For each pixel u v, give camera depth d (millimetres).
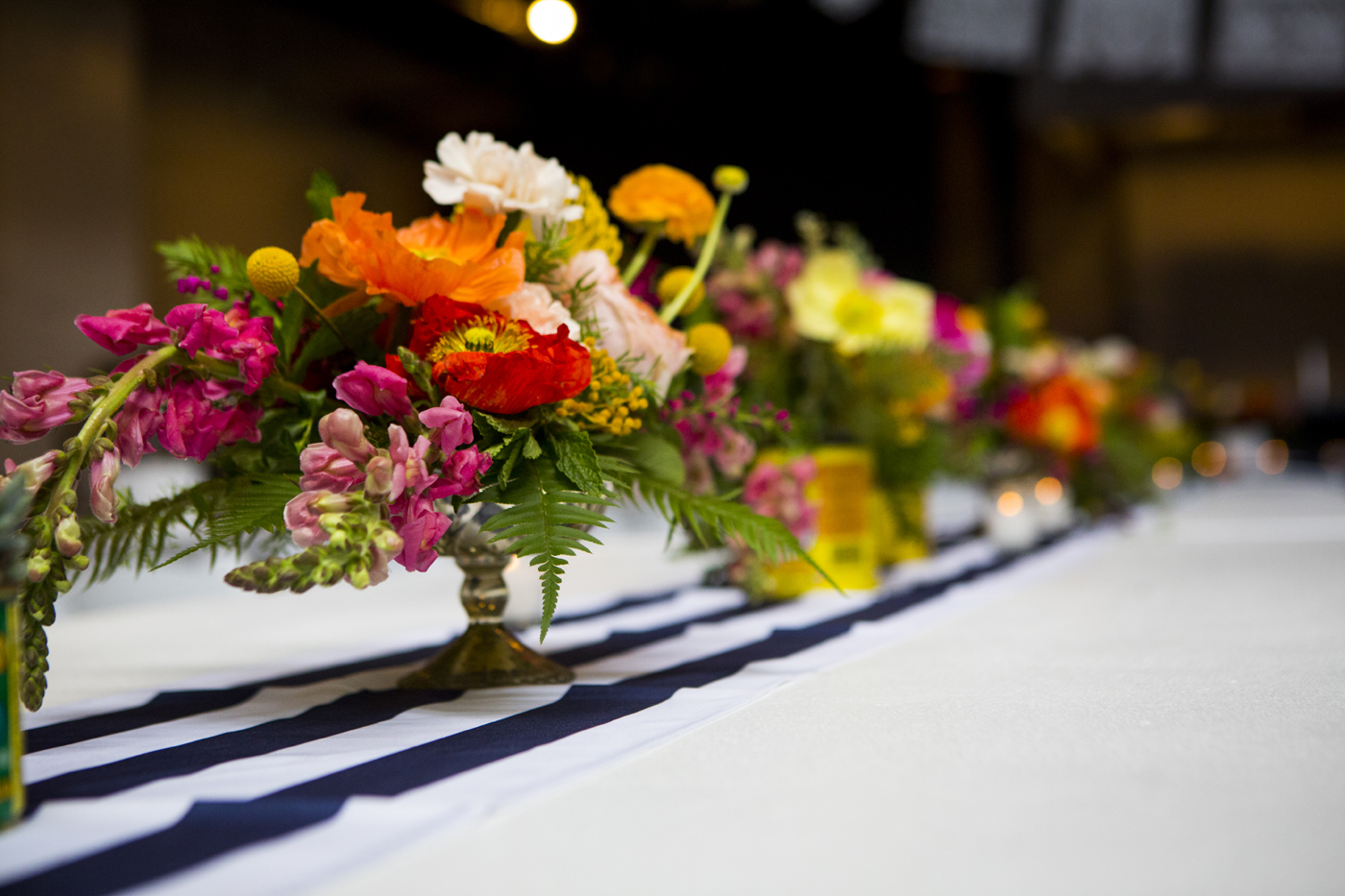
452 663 1082
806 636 1379
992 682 1025
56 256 6258
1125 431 3688
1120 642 1272
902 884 511
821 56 8688
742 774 703
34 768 775
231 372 881
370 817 611
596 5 7773
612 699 971
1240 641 1258
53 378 816
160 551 980
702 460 1208
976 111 10227
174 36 7422
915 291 1926
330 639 1563
